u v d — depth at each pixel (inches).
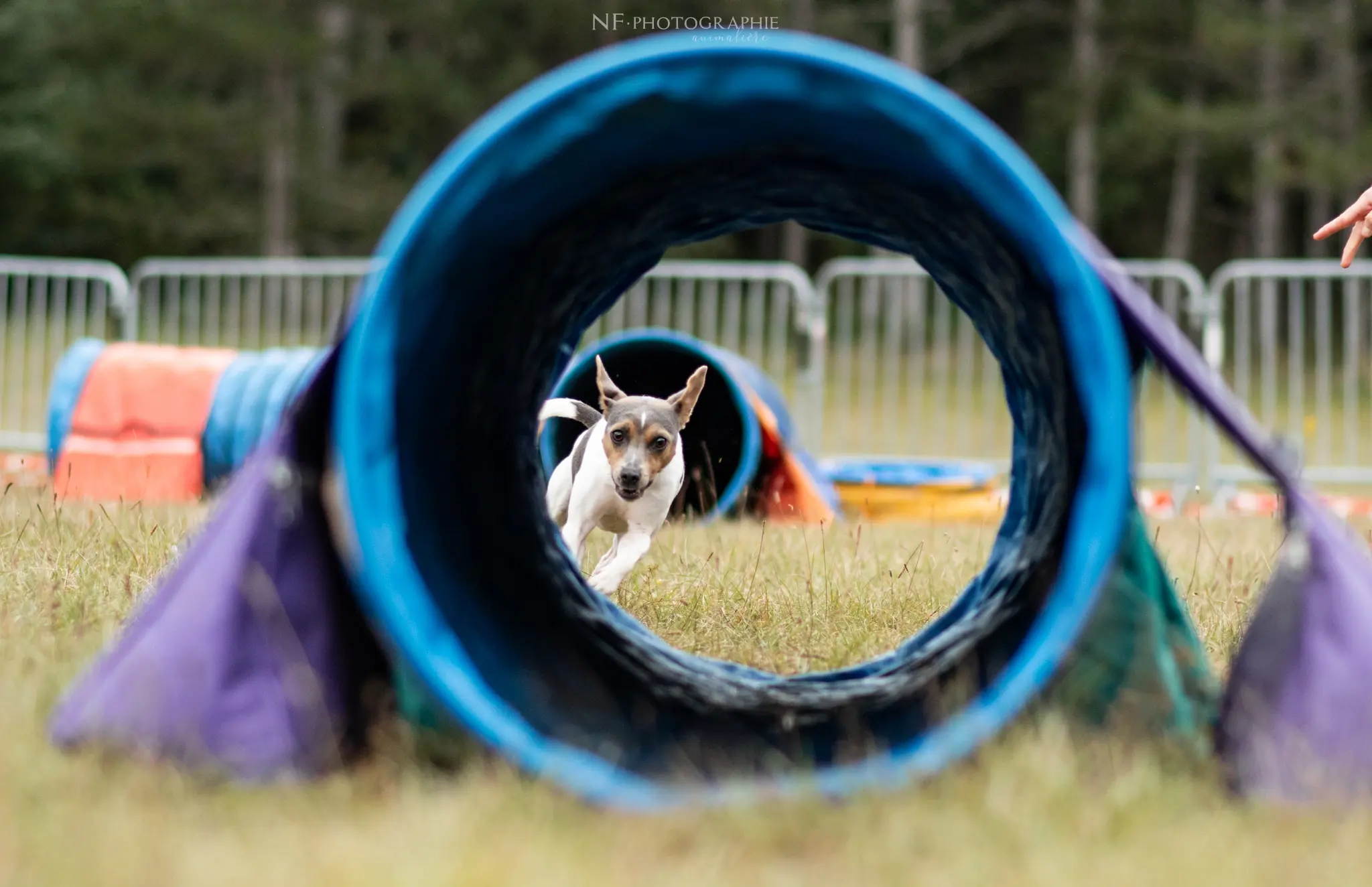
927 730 128.9
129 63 1024.9
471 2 1050.7
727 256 1192.8
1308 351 800.3
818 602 203.5
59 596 179.5
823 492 377.4
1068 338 112.1
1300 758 112.0
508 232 133.2
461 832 98.7
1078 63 1064.8
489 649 135.9
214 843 99.1
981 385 601.0
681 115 119.6
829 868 97.8
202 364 404.5
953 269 162.9
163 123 1007.6
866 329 529.7
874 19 1109.1
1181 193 1116.5
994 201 113.9
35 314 552.4
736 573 229.1
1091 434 111.3
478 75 1127.6
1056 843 99.1
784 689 155.4
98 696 117.2
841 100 115.0
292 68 1008.9
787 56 113.8
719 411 357.7
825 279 502.9
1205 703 135.8
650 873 96.3
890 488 403.2
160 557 209.6
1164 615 138.6
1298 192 1273.4
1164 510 448.5
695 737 138.2
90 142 1019.3
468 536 145.3
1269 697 116.3
